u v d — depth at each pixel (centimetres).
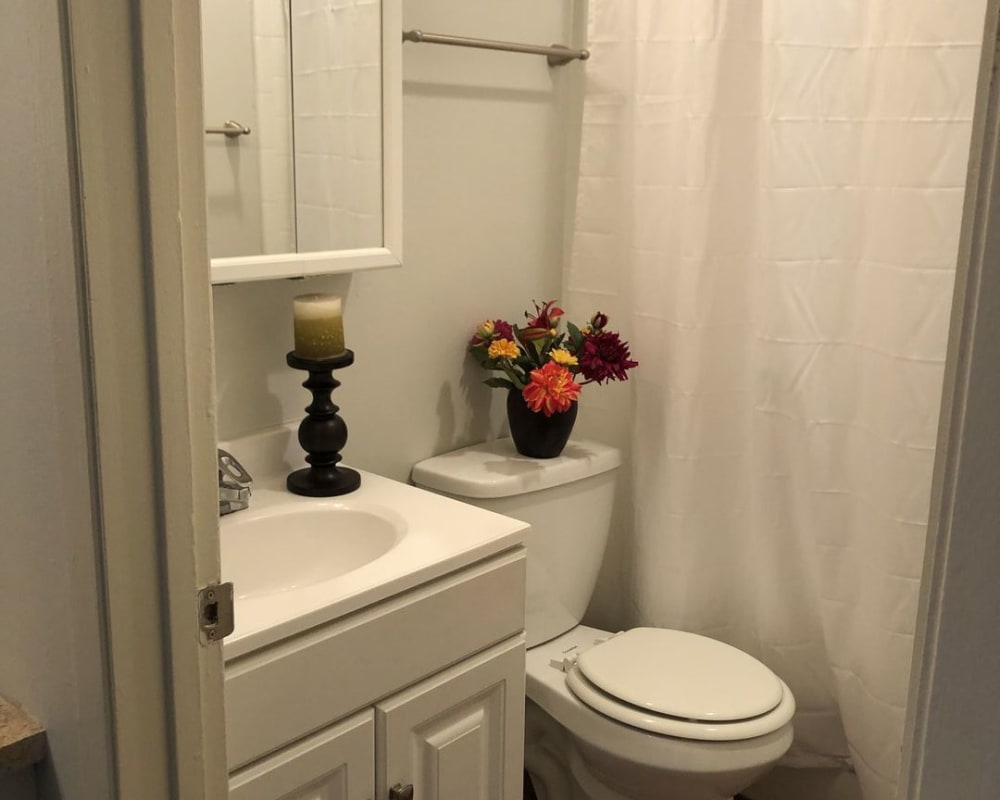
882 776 193
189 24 84
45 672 97
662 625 212
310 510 164
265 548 159
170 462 88
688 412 201
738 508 208
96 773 92
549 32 209
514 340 206
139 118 81
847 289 188
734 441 205
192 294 88
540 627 201
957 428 51
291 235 167
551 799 209
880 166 180
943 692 53
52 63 79
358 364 188
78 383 83
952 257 171
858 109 181
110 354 83
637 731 174
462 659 153
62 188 80
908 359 177
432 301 198
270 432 176
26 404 91
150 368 86
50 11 78
